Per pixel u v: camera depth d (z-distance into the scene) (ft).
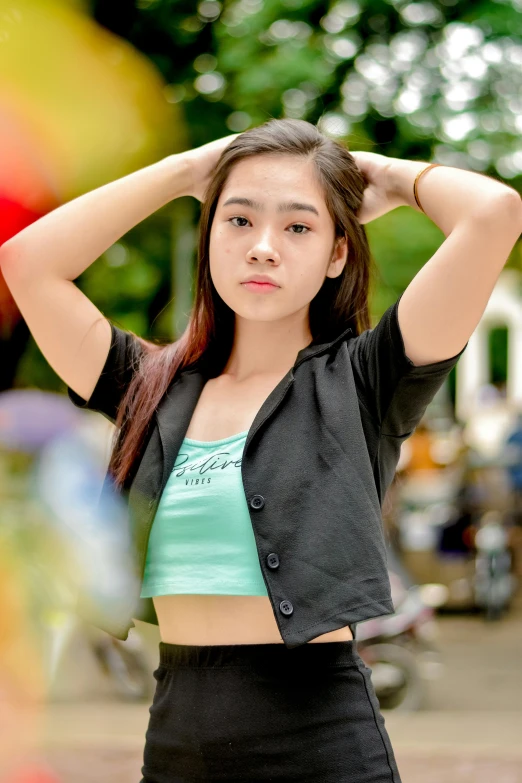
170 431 5.26
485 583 27.73
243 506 4.89
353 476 4.76
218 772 4.73
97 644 17.13
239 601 4.90
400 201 5.62
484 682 21.09
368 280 5.66
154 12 15.62
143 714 16.96
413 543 28.09
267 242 5.03
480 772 14.75
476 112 20.20
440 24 20.71
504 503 28.35
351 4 20.31
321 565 4.59
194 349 5.69
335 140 5.53
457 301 4.80
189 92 17.01
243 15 18.69
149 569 5.10
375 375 5.03
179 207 16.47
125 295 17.21
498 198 4.82
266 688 4.72
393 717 17.95
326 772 4.62
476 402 38.86
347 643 4.93
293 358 5.50
